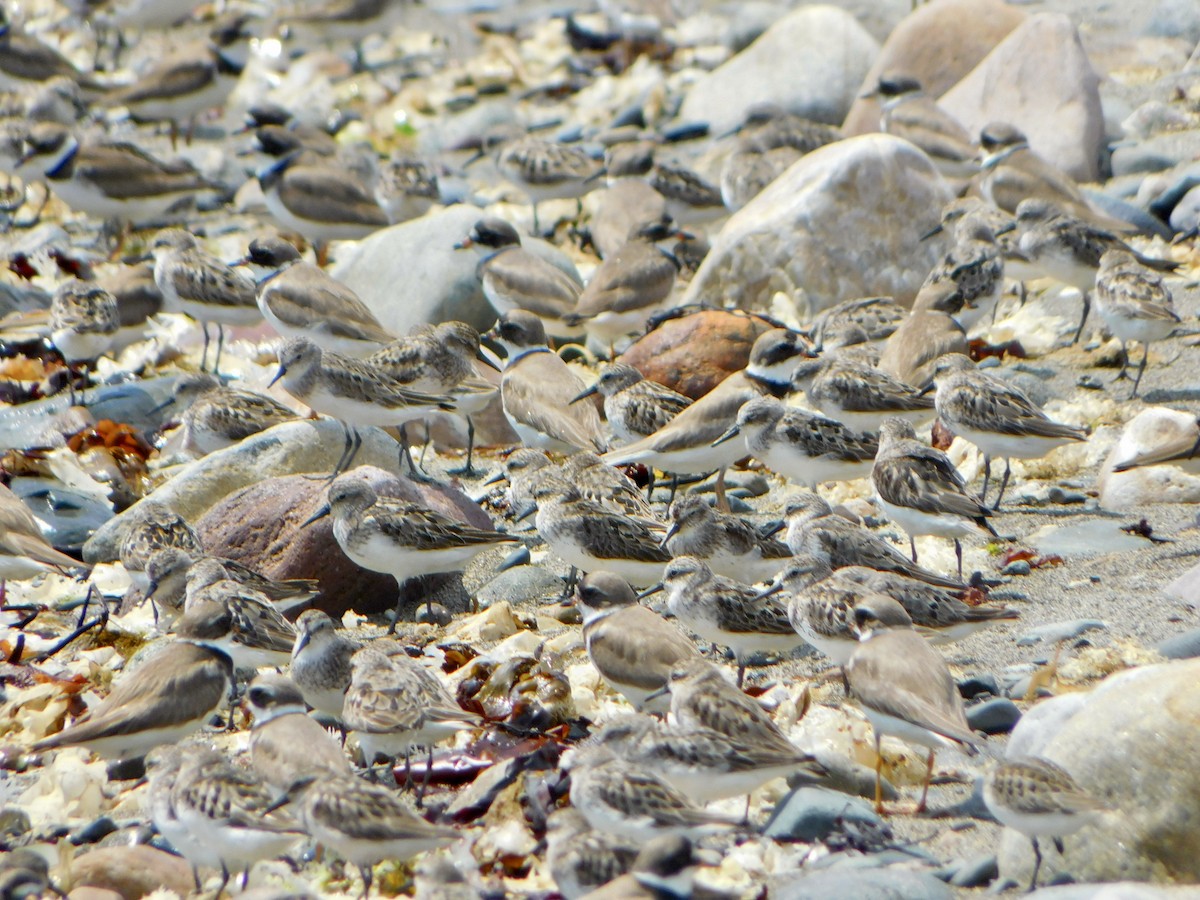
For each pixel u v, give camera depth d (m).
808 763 9.97
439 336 18.61
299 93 35.56
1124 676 9.80
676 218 26.52
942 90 29.88
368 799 9.36
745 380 17.00
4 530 14.34
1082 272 20.25
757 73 32.38
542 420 17.56
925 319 18.34
